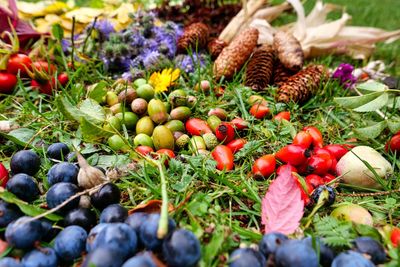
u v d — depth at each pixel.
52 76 0.36
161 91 0.34
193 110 0.32
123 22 0.47
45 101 0.36
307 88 0.35
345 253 0.19
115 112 0.31
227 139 0.30
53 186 0.22
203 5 0.52
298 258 0.18
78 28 0.48
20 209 0.22
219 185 0.26
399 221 0.25
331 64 0.47
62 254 0.20
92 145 0.29
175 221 0.22
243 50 0.39
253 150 0.29
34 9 0.50
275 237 0.19
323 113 0.36
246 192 0.25
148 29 0.42
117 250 0.18
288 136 0.31
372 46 0.49
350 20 0.62
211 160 0.27
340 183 0.28
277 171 0.27
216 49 0.43
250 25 0.46
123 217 0.21
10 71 0.36
